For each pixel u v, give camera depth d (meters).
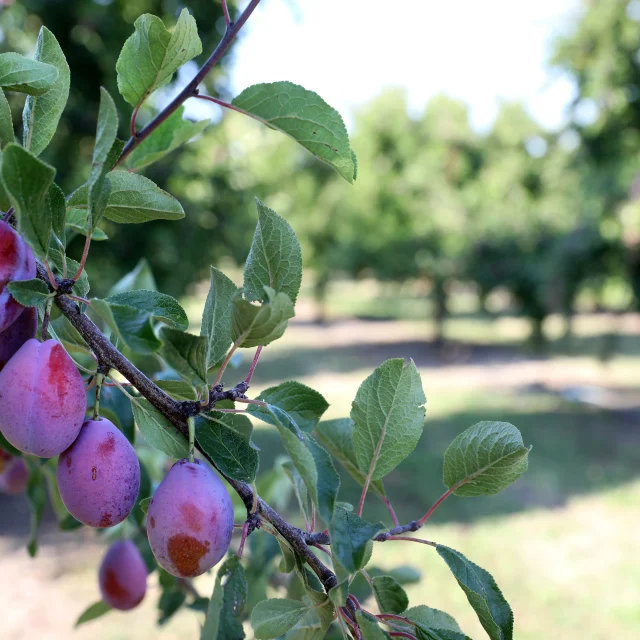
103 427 0.85
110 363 0.85
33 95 0.93
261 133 8.92
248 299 0.92
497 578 6.00
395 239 19.89
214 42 5.04
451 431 11.03
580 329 24.61
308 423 0.91
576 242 13.05
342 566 0.75
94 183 0.77
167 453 0.89
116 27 5.58
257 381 15.16
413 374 1.00
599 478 8.73
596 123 11.73
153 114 1.68
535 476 8.81
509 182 18.30
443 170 18.97
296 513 6.48
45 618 5.07
